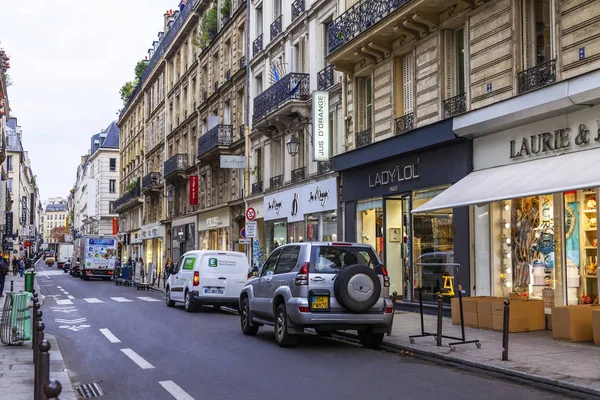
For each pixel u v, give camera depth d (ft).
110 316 59.16
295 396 24.32
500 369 28.53
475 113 46.96
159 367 31.30
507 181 41.01
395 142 58.39
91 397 24.85
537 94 40.91
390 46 60.85
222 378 28.22
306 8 80.89
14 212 277.23
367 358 33.73
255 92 100.58
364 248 38.14
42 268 294.46
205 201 128.06
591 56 38.06
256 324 43.21
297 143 77.10
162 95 171.22
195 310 65.36
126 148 234.38
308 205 79.15
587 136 38.96
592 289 39.19
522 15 44.68
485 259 48.24
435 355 33.19
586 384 24.68
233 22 111.55
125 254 229.86
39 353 17.21
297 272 36.73
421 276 56.90
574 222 40.63
